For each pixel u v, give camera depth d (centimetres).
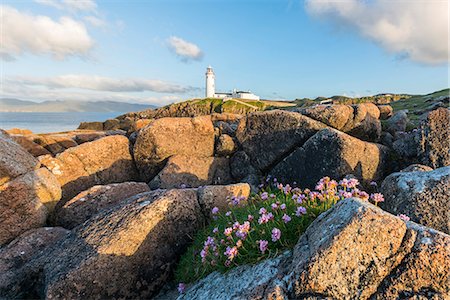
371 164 1302
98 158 1557
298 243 619
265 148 1524
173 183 1484
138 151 1611
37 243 974
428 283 475
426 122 1329
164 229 887
